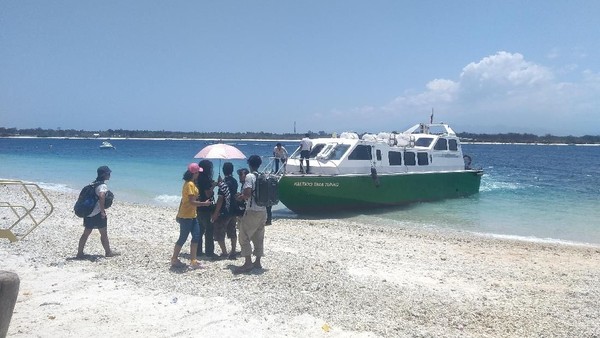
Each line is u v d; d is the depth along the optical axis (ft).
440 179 70.28
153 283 25.35
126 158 193.88
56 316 20.36
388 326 20.86
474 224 54.75
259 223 27.89
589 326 22.26
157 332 19.17
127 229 43.29
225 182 30.73
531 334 21.07
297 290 25.09
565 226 54.19
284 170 56.29
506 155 309.01
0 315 12.38
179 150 303.89
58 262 28.96
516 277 31.19
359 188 57.82
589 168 171.12
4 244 33.76
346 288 26.05
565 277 31.63
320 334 19.69
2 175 112.16
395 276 29.91
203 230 31.78
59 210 54.13
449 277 30.42
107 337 18.48
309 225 50.44
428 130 77.92
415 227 52.19
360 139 61.26
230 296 23.70
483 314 23.34
